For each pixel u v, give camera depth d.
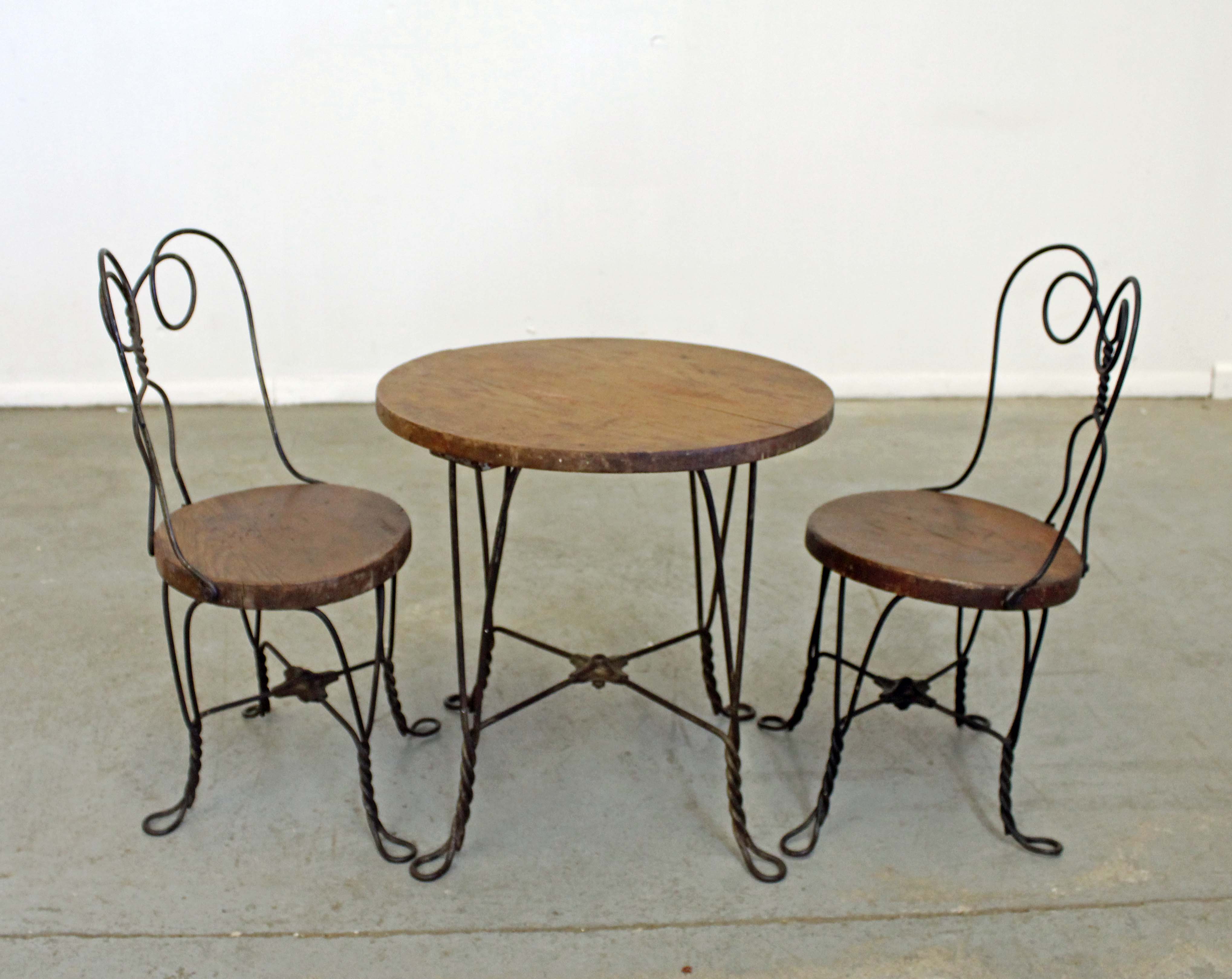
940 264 4.82
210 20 4.24
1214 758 2.23
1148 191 4.72
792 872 1.88
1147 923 1.77
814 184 4.67
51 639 2.62
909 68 4.52
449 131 4.48
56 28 4.18
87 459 3.96
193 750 1.94
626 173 4.61
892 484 3.85
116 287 4.52
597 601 2.91
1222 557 3.22
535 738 2.28
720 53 4.46
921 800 2.08
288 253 4.57
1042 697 2.46
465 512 3.52
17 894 1.78
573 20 4.38
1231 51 4.51
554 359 2.15
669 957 1.69
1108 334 4.92
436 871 1.85
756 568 3.12
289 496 2.09
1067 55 4.53
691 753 2.23
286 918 1.75
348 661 2.51
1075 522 3.49
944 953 1.70
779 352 4.92
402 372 2.02
